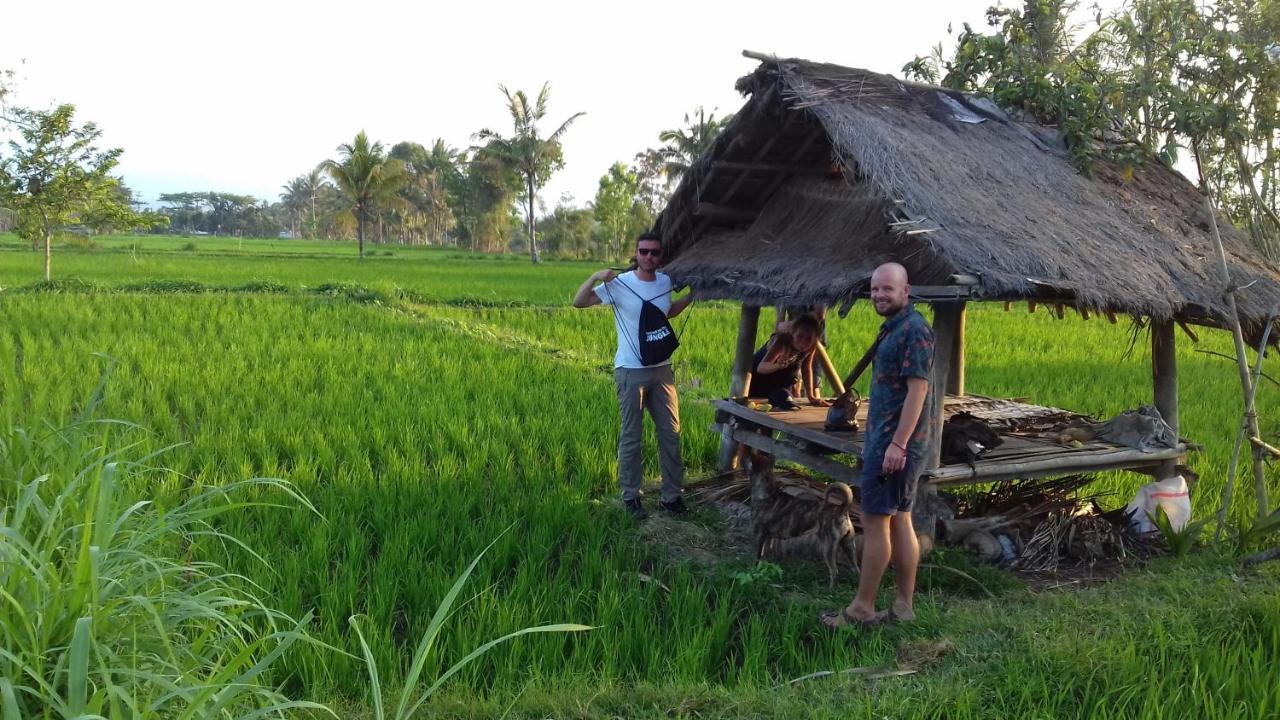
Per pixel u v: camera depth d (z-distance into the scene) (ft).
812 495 20.39
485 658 14.35
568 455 27.12
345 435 26.96
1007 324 63.05
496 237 229.25
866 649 14.88
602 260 192.44
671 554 19.83
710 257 23.18
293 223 414.82
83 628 8.62
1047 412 23.94
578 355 47.80
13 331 46.09
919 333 14.97
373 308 64.08
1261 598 15.34
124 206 79.66
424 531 19.08
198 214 414.41
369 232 331.16
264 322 53.36
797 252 20.63
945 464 18.97
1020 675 13.08
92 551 9.74
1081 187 20.77
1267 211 21.36
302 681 13.50
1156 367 21.30
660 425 22.25
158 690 10.54
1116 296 17.22
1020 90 22.27
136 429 26.07
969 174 18.80
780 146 22.03
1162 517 19.99
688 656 14.15
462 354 44.52
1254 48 20.15
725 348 48.75
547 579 17.52
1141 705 12.35
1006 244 16.96
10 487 15.47
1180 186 22.91
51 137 73.46
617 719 12.38
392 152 288.71
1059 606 16.16
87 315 52.85
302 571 16.93
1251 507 22.67
